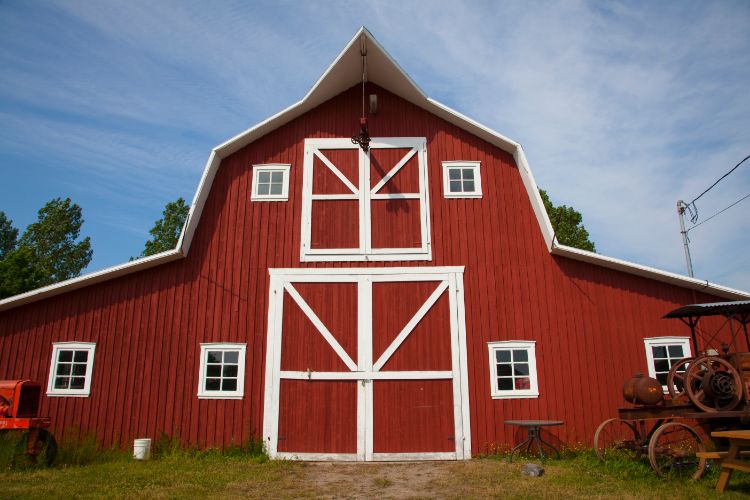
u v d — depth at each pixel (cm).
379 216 1294
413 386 1192
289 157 1338
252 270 1264
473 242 1277
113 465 1047
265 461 1102
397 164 1330
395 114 1369
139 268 1246
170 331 1228
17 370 1191
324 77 1291
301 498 812
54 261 4850
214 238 1282
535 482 897
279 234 1286
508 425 1173
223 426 1178
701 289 1223
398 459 1150
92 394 1188
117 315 1230
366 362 1203
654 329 1223
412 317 1230
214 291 1251
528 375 1203
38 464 1012
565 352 1212
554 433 1168
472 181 1324
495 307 1237
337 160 1335
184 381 1202
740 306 1016
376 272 1256
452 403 1184
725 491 818
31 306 1224
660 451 927
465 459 1147
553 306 1238
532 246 1275
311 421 1175
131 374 1202
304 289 1250
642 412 1005
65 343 1209
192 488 863
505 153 1345
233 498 802
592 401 1186
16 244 5253
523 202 1307
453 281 1250
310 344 1216
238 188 1318
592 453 1123
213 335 1226
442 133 1356
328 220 1293
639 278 1249
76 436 1158
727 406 966
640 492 818
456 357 1207
